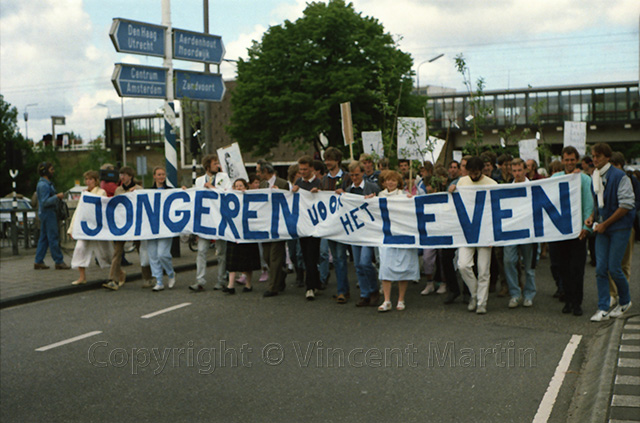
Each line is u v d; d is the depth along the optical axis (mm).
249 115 34844
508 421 4688
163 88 15250
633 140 49375
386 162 11781
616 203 7551
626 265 8461
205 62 16109
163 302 9547
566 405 4996
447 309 8617
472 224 8508
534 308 8555
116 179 10914
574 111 49750
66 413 5078
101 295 10375
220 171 11805
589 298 9141
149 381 5809
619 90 48594
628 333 6703
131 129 79688
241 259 10055
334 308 8859
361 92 32375
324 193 9391
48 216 13195
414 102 34844
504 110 51000
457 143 53781
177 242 14930
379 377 5754
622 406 4594
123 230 10680
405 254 8586
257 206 9867
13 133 51094
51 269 13281
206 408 5090
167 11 15234
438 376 5746
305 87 33438
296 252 10672
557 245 9086
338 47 33531
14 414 5090
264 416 4887
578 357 6246
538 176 12141
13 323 8453
